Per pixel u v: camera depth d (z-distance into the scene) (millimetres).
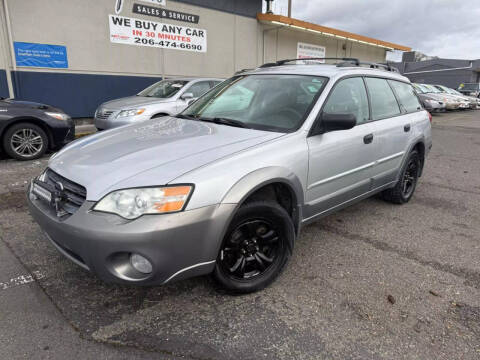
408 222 4055
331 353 2059
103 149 2621
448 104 18906
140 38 11617
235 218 2312
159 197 2031
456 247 3457
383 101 3959
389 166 3971
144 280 2092
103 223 1999
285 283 2756
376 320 2352
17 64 9391
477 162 7430
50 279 2723
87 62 10594
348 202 3484
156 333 2184
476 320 2379
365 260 3150
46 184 2406
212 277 2422
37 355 1989
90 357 1984
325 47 19062
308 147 2801
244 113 3229
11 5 9070
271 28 15500
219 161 2297
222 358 2004
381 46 21938
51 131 6688
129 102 7785
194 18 12922
